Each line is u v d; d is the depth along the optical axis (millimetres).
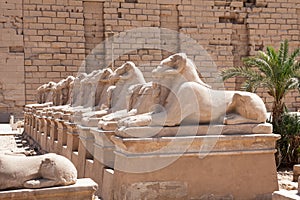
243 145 8031
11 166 5855
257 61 14414
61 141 12000
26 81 26875
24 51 26938
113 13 28203
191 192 7691
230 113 8258
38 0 27234
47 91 19203
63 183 5938
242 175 8039
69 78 14859
